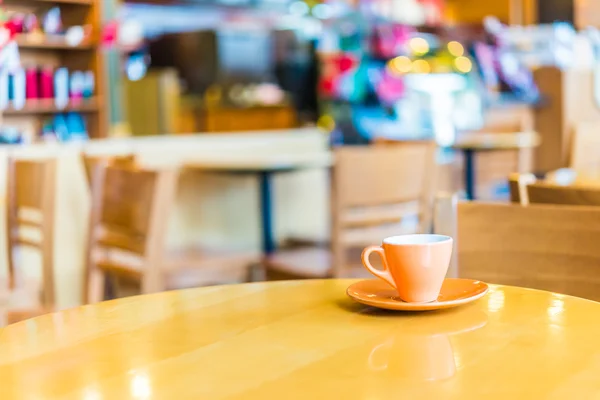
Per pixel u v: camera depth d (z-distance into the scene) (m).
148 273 2.34
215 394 0.77
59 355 0.92
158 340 0.96
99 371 0.86
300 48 7.39
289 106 7.06
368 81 6.91
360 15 6.94
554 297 1.09
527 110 6.48
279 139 5.05
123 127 5.23
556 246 1.38
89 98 5.06
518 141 5.17
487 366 0.82
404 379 0.79
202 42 7.09
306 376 0.81
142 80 5.89
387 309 1.05
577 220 1.37
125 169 2.49
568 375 0.78
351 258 3.30
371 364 0.84
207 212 4.54
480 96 6.53
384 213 3.05
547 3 7.96
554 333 0.92
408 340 0.92
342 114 6.93
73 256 3.97
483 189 5.98
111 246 2.56
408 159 3.06
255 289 1.21
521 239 1.41
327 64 7.03
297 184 4.97
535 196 1.78
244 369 0.84
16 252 2.94
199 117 6.77
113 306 1.13
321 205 5.11
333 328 0.98
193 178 4.46
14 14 5.02
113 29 5.05
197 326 1.01
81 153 3.42
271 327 0.99
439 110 6.59
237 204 4.68
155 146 4.39
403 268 1.02
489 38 7.30
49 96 4.86
